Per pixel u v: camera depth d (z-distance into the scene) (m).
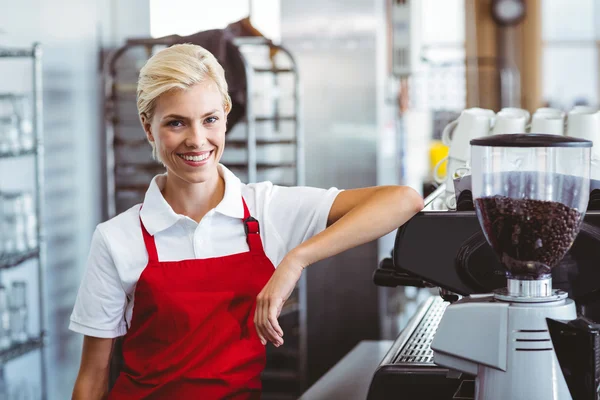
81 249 4.20
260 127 4.79
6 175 3.63
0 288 3.36
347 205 1.69
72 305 4.13
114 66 4.18
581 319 1.21
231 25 4.37
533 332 1.21
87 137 4.23
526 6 7.68
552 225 1.20
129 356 1.71
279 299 1.50
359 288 4.94
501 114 1.93
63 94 4.03
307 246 1.55
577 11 8.26
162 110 1.57
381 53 4.96
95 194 4.30
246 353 1.68
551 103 8.30
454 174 1.75
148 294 1.66
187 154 1.59
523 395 1.22
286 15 4.87
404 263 1.45
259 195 1.76
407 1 4.48
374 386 1.52
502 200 1.22
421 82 5.50
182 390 1.66
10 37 3.64
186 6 4.63
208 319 1.66
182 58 1.55
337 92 4.86
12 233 3.43
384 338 4.95
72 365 4.11
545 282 1.25
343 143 4.89
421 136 6.36
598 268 1.34
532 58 7.75
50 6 3.92
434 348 1.29
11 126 3.42
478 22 7.73
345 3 4.79
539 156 1.20
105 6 4.34
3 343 3.35
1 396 3.56
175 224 1.67
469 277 1.42
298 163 4.48
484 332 1.24
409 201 1.60
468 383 1.49
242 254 1.69
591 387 1.18
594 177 1.54
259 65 4.77
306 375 4.96
